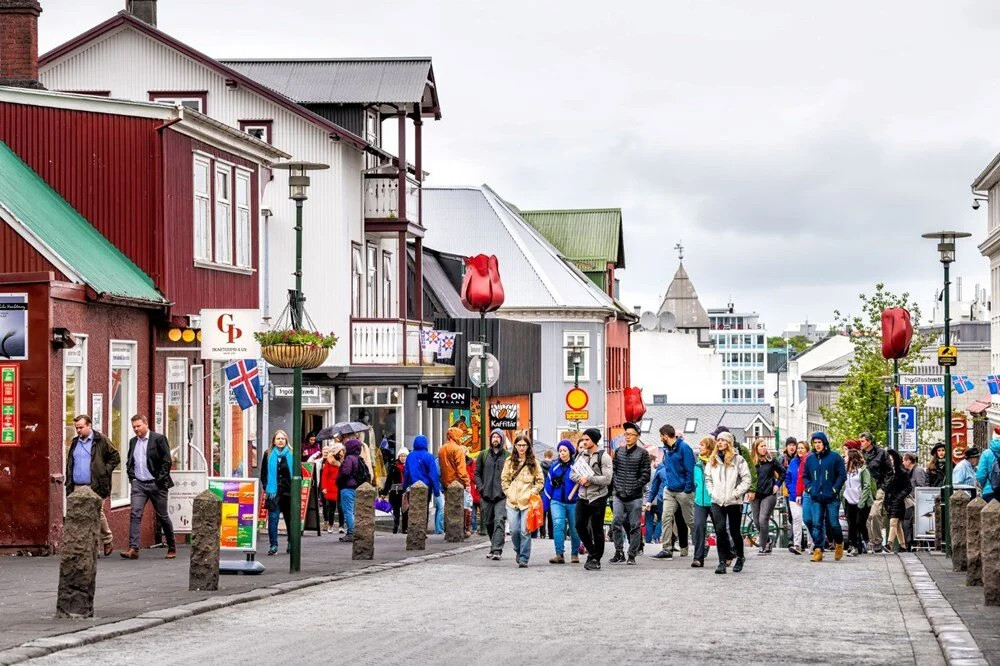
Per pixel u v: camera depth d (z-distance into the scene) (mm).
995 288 87688
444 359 59312
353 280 49938
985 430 86750
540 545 33906
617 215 98812
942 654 15055
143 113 31359
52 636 15172
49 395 25688
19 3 33906
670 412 148750
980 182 86938
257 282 37969
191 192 33062
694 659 14492
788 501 33312
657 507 34312
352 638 15719
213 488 23234
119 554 27047
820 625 17391
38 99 31578
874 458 32281
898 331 45312
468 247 89000
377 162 51906
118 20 47594
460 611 18391
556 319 87875
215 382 35188
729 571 25188
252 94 48000
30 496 25656
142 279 30938
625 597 20391
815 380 157250
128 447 29656
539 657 14461
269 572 23703
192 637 15727
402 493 36875
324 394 49000
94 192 31438
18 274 25703
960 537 25391
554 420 88000
